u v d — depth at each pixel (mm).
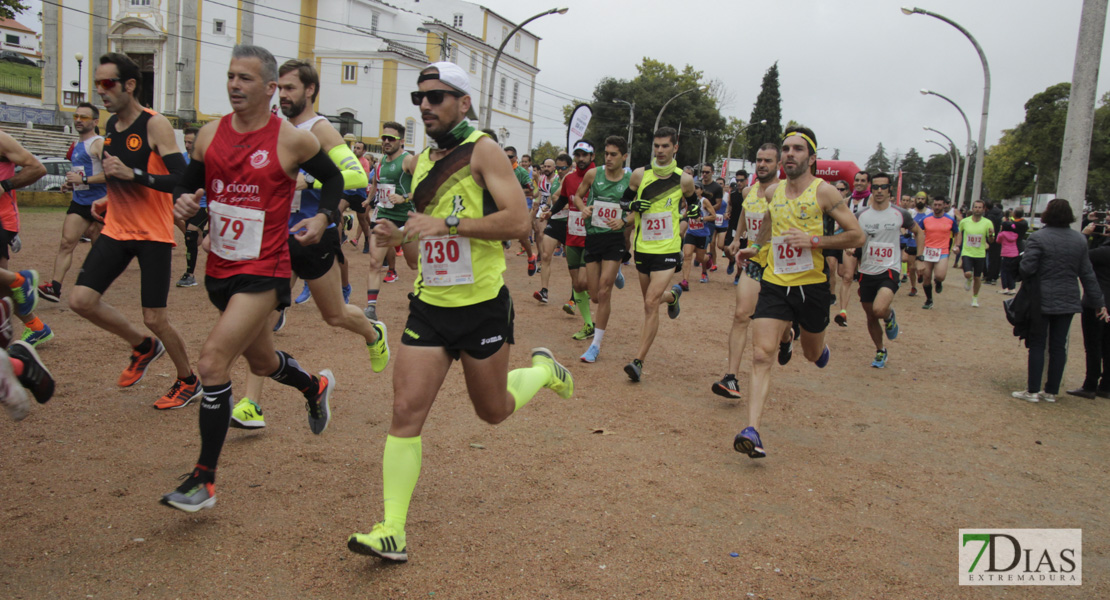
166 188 4309
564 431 4992
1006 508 4180
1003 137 72188
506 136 58219
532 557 3266
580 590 3020
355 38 46344
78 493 3592
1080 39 8391
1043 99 57219
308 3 45469
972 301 13516
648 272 6570
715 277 15305
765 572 3254
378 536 3018
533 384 3707
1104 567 3506
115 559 3033
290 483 3855
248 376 4559
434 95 3023
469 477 4105
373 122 45812
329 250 4332
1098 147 53000
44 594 2760
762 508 3943
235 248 3377
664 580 3135
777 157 5695
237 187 3373
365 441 4531
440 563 3166
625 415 5457
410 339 3133
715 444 4953
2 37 73375
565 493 3973
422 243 3096
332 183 3611
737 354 5922
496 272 3188
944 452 5109
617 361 7234
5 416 4520
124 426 4492
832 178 20766
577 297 8016
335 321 4484
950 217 12594
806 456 4824
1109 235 6945
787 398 6270
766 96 79125
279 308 3561
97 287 4547
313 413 4344
